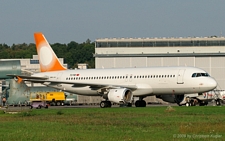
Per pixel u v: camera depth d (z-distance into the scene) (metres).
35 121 117.19
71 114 140.62
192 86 176.50
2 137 84.56
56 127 100.88
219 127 92.94
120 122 109.31
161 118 119.25
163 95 193.00
